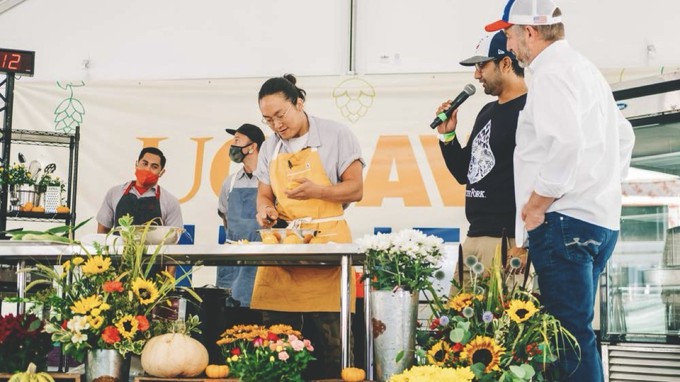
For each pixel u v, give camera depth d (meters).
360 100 5.67
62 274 3.23
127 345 3.08
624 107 4.29
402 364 3.03
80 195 5.83
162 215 5.67
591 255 2.98
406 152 5.62
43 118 5.89
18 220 5.68
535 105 2.98
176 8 5.91
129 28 5.93
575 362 2.92
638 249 4.28
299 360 2.99
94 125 5.87
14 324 3.26
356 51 5.71
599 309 4.45
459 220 5.55
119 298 3.15
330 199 3.67
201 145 5.80
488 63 3.52
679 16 5.34
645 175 4.29
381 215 5.60
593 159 2.96
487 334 2.98
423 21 5.66
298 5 5.80
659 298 4.21
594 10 5.40
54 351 4.31
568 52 3.08
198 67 5.87
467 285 3.47
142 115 5.86
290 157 3.81
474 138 3.62
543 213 2.96
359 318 3.84
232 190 5.47
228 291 3.70
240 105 5.81
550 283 2.97
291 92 3.74
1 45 5.91
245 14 5.85
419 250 3.11
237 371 2.98
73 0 5.95
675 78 4.13
